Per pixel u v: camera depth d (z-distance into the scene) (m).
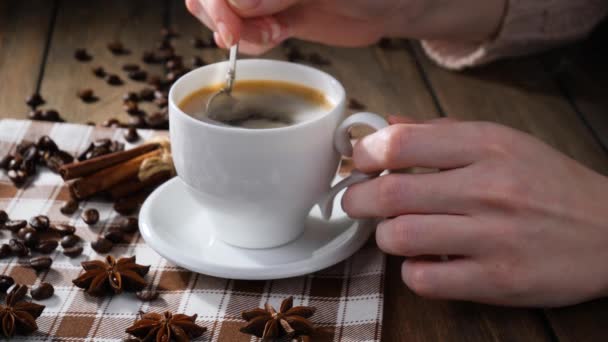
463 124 0.59
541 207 0.57
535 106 0.85
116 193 0.67
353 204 0.60
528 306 0.59
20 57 0.89
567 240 0.58
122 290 0.59
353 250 0.60
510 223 0.57
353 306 0.58
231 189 0.58
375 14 0.76
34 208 0.66
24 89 0.83
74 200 0.66
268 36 0.67
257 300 0.58
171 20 1.01
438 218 0.58
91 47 0.92
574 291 0.58
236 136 0.57
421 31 0.82
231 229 0.60
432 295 0.58
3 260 0.61
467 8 0.83
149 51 0.93
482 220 0.57
